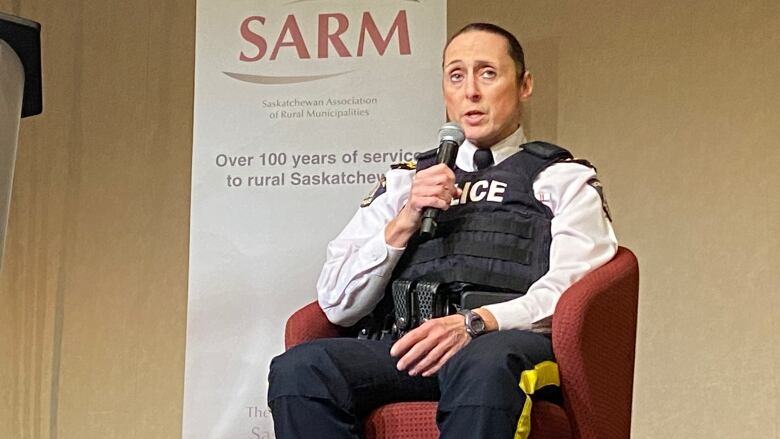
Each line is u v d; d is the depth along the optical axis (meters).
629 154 3.02
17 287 3.44
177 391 3.29
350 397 1.84
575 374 1.84
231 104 2.98
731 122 2.94
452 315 1.90
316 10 3.00
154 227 3.41
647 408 2.88
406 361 1.84
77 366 3.36
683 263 2.91
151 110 3.47
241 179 2.94
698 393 2.84
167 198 3.42
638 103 3.04
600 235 2.04
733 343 2.83
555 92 3.12
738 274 2.86
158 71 3.49
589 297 1.87
